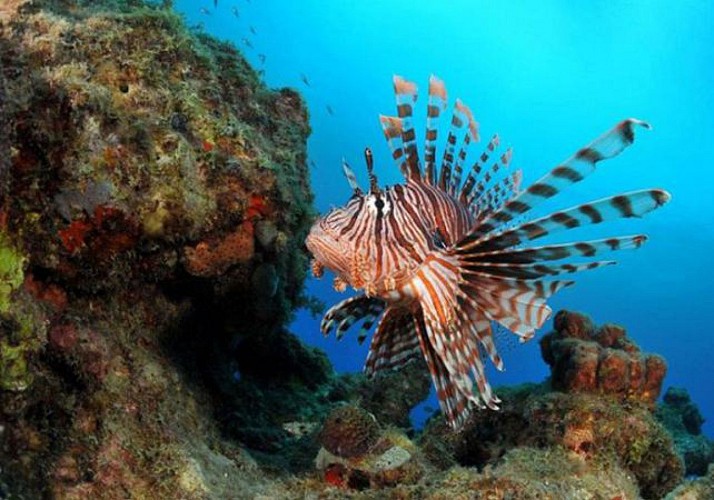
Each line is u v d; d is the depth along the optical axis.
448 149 0.53
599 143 0.38
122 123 0.52
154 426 0.49
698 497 0.57
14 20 0.54
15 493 0.40
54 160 0.48
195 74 0.64
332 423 0.57
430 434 0.70
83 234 0.51
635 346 0.71
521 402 0.69
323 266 0.45
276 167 0.62
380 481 0.55
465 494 0.49
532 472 0.56
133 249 0.55
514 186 0.58
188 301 0.65
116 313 0.57
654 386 0.66
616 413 0.63
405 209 0.46
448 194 0.52
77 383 0.48
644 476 0.63
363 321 0.57
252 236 0.61
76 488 0.44
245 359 0.88
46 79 0.48
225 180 0.58
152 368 0.53
